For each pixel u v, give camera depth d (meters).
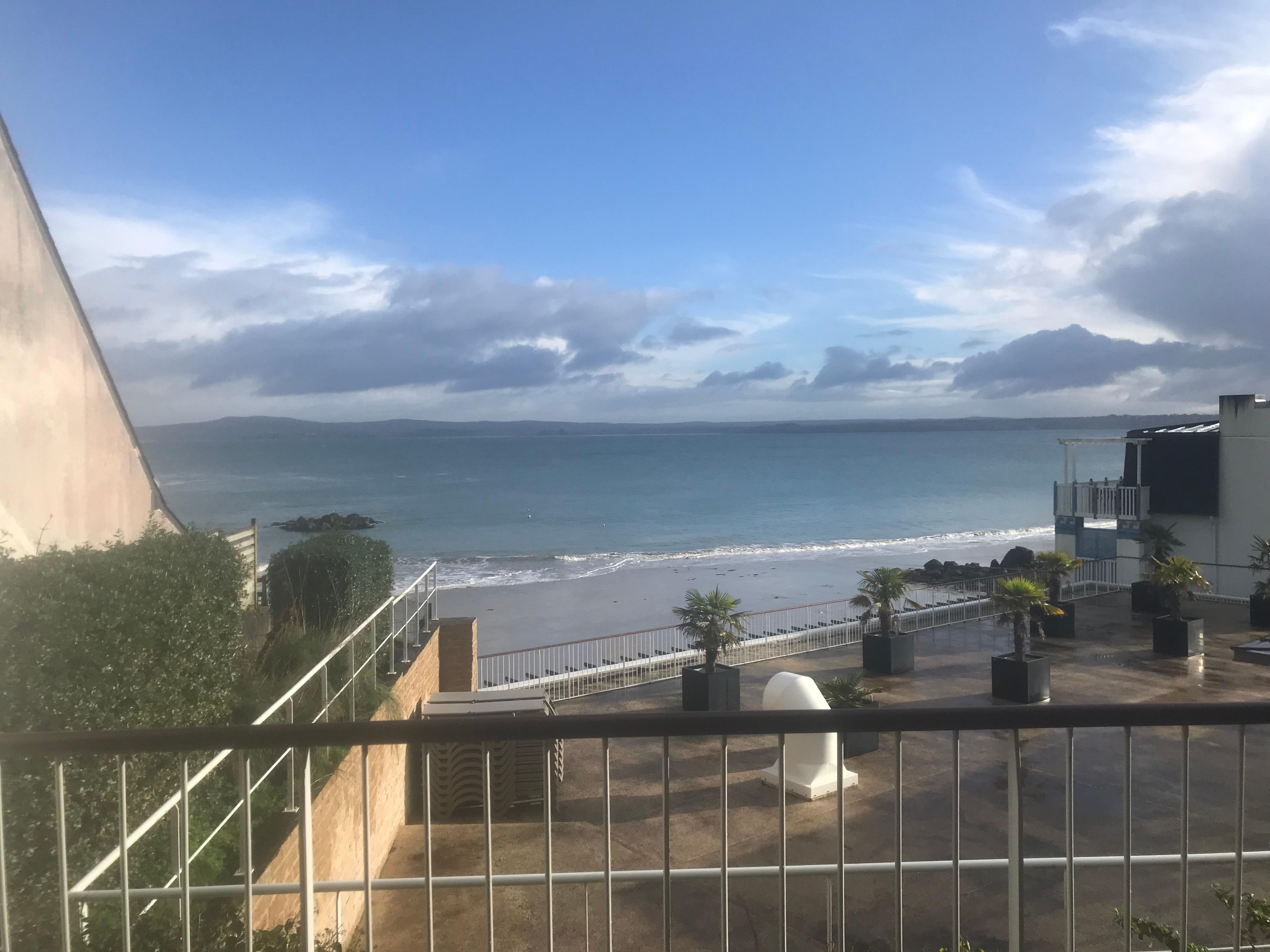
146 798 4.20
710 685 12.23
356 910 6.21
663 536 53.12
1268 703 2.27
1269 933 4.10
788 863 7.34
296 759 5.33
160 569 4.59
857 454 155.00
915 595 26.38
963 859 7.45
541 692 9.59
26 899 3.34
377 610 8.12
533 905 6.52
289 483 90.19
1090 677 14.26
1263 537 21.42
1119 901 6.60
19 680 3.47
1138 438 23.70
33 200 7.46
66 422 7.79
